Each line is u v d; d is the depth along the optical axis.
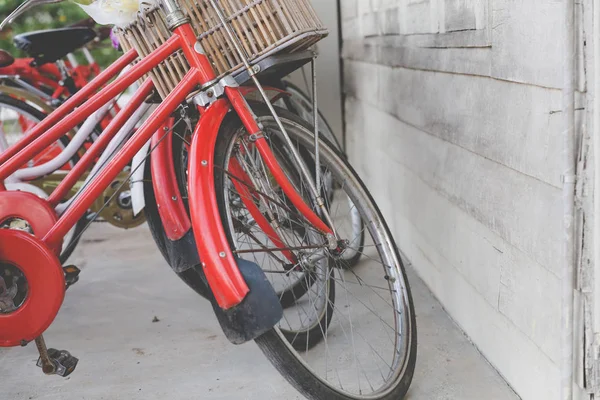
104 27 3.22
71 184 1.80
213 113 1.58
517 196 1.54
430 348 1.93
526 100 1.45
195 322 2.26
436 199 2.18
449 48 1.90
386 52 2.69
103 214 2.77
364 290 2.38
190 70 1.60
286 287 2.12
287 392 1.78
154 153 1.82
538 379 1.51
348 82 3.69
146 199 1.94
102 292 2.58
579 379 1.32
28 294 1.58
